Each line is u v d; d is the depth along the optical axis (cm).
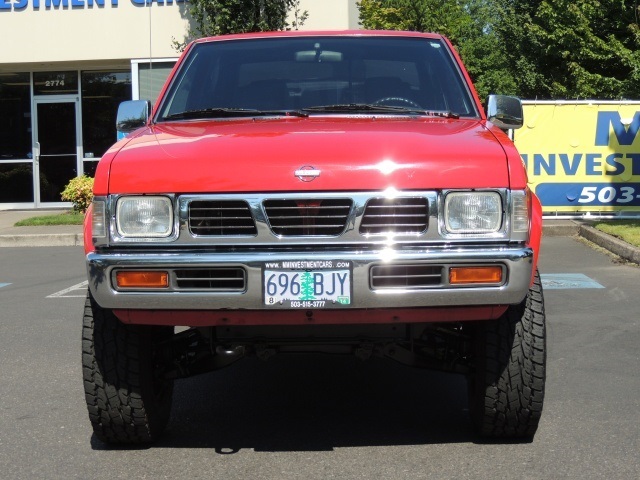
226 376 588
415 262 370
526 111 1445
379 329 416
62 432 469
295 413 500
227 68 531
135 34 1809
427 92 507
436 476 390
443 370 439
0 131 1994
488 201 379
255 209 377
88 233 405
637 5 2070
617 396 518
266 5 1647
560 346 652
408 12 2605
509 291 373
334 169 377
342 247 376
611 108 1446
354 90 509
